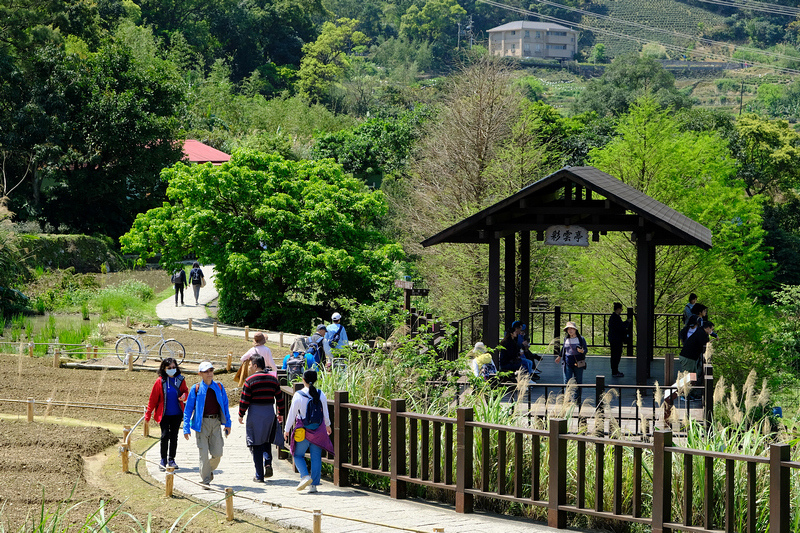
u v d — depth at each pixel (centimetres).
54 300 3117
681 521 906
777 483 758
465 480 945
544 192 1644
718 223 3080
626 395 1570
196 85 9338
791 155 6262
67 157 5100
